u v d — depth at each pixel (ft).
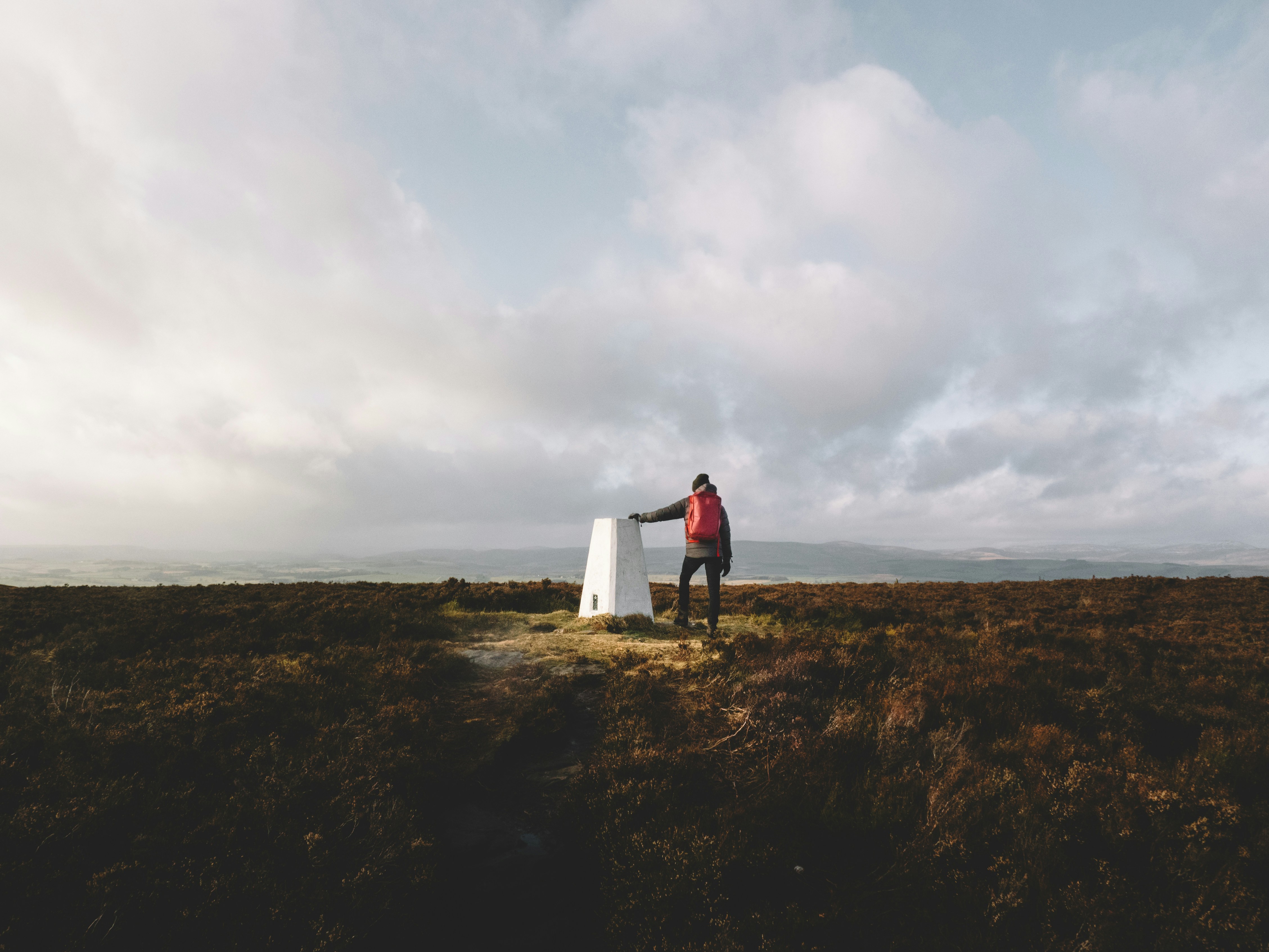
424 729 19.94
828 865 14.40
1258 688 28.43
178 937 11.50
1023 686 23.45
